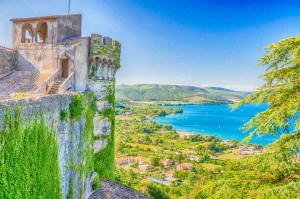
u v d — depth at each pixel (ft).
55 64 104.94
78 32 117.91
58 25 105.81
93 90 110.52
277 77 57.06
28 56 111.34
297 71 54.65
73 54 100.99
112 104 121.49
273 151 54.60
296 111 50.03
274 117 52.65
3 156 39.83
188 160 524.11
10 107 41.63
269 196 50.26
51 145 55.93
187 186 347.15
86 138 82.28
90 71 108.99
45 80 97.04
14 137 42.24
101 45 110.52
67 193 66.74
